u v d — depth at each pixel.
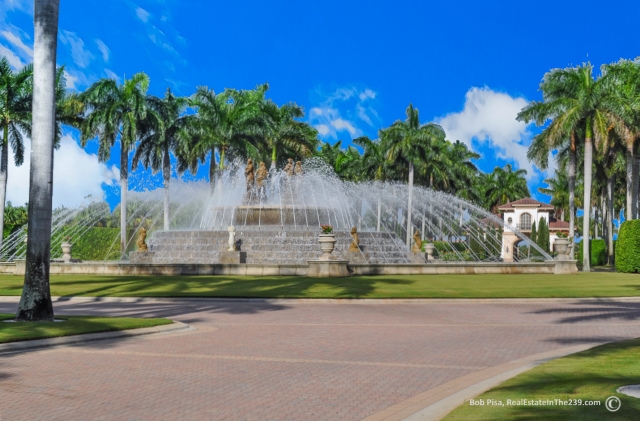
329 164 83.75
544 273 37.56
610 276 35.34
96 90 57.88
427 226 83.44
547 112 48.44
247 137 65.94
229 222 46.19
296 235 40.66
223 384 9.55
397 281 28.98
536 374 9.41
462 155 93.56
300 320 17.86
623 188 85.38
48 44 16.20
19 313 15.73
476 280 30.61
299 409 8.10
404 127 70.88
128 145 56.94
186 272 32.94
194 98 65.31
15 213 82.06
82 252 59.34
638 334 15.04
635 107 47.81
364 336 14.74
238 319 18.03
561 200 110.56
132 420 7.58
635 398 7.54
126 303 22.22
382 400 8.56
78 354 11.98
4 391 8.99
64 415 7.77
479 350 12.74
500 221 50.44
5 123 52.56
